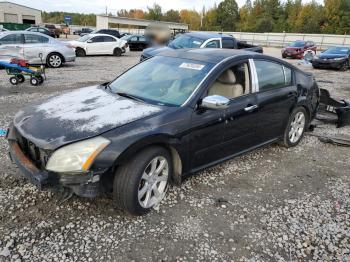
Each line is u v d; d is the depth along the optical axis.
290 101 4.83
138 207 3.06
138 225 3.04
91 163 2.71
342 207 3.57
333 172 4.50
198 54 4.22
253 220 3.24
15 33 12.53
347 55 17.34
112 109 3.29
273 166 4.55
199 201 3.50
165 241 2.85
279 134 4.91
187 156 3.43
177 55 4.32
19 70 9.25
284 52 25.84
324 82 12.80
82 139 2.77
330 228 3.18
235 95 3.98
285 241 2.96
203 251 2.77
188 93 3.55
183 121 3.30
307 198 3.73
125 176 2.92
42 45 13.02
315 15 72.25
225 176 4.12
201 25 84.62
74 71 12.67
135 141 2.87
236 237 2.97
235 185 3.91
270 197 3.70
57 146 2.74
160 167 3.24
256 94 4.22
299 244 2.93
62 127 2.94
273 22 79.50
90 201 3.33
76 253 2.65
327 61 17.25
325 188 4.01
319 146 5.50
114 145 2.79
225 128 3.78
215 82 3.74
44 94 8.27
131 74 4.31
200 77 3.70
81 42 19.22
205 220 3.18
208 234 2.98
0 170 3.87
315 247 2.90
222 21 86.50
